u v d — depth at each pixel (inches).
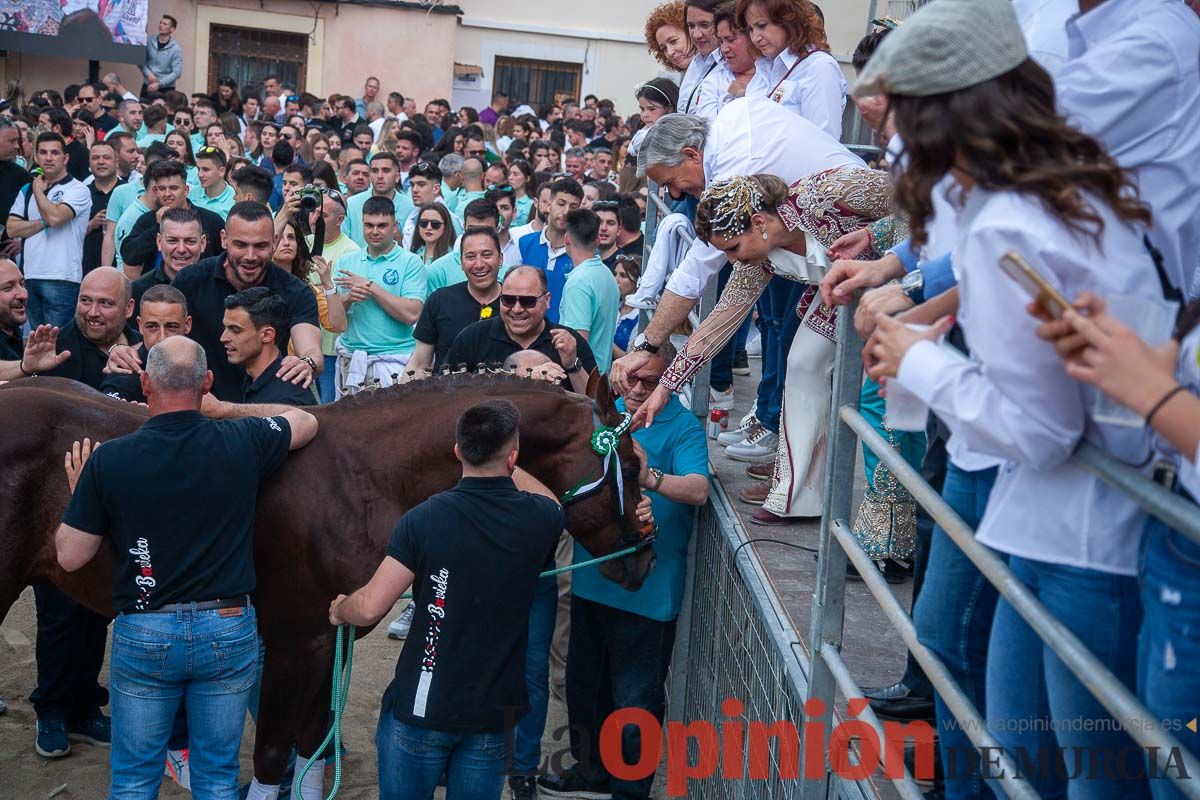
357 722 221.1
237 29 816.9
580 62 839.7
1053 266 68.2
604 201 326.0
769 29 201.0
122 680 152.5
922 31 70.0
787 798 134.9
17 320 225.6
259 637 168.2
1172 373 62.5
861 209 155.2
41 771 201.3
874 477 166.7
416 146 552.4
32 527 159.3
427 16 815.7
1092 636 74.7
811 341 179.6
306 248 290.7
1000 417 70.7
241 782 202.7
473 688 147.8
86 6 761.6
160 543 148.9
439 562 146.3
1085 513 73.5
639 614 188.1
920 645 96.7
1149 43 90.4
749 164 166.6
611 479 168.1
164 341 152.9
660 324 185.9
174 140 487.5
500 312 236.7
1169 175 91.0
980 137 68.9
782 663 141.0
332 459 163.9
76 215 399.9
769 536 179.9
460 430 148.6
